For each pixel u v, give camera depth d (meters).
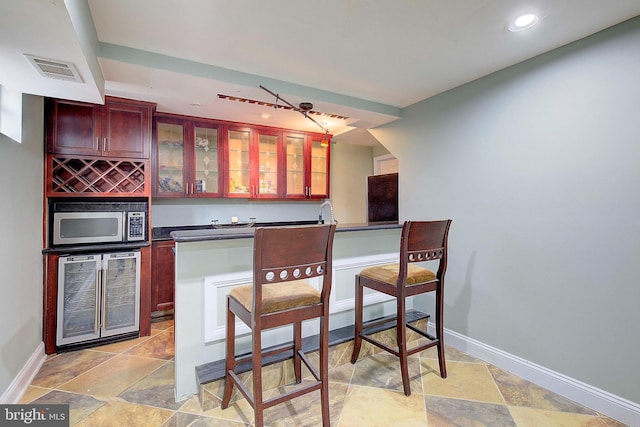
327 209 4.82
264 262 1.44
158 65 2.15
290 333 2.32
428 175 3.02
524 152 2.27
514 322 2.33
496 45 2.04
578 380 1.99
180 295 1.94
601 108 1.89
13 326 1.97
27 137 2.24
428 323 2.96
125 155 2.88
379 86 2.73
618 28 1.81
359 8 1.66
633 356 1.78
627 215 1.80
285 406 1.91
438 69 2.40
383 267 2.37
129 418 1.78
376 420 1.79
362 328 2.41
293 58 2.23
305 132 4.30
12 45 1.45
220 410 1.85
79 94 2.12
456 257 2.75
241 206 4.18
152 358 2.50
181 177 3.55
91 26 1.71
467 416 1.84
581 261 1.99
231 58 2.23
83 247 2.67
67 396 1.99
